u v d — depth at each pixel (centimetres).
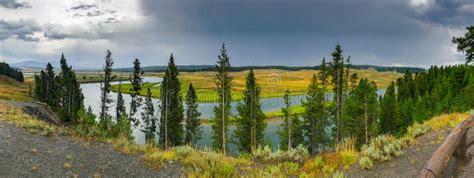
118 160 1357
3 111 2064
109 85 8175
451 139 536
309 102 6994
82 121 2025
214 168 1341
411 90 10681
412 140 1531
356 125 6900
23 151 1248
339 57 6812
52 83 10588
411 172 1120
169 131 7194
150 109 7981
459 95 7125
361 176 1199
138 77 8194
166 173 1301
